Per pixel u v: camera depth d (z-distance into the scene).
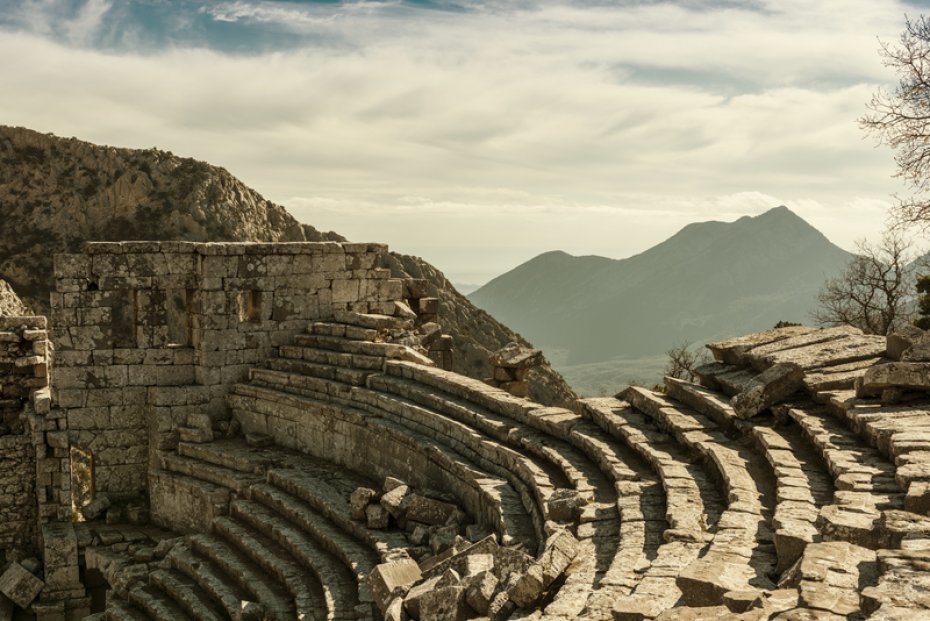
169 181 111.56
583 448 20.69
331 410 29.47
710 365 23.17
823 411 18.38
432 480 24.17
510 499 19.89
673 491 16.12
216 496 29.06
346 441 28.88
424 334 35.47
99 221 108.31
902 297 41.50
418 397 27.08
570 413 23.19
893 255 41.31
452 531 20.66
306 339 34.09
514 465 21.25
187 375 34.19
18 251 104.62
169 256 33.78
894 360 19.55
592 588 12.85
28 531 33.75
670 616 9.30
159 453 32.97
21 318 34.91
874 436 15.56
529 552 16.98
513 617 12.98
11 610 30.64
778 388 18.97
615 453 19.55
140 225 107.62
